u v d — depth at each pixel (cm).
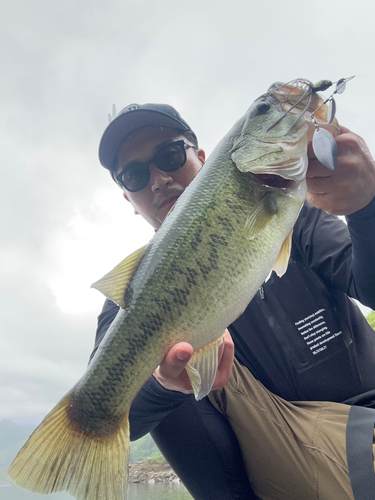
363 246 32
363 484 32
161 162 55
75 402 31
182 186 56
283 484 39
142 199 58
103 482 29
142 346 30
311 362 41
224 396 42
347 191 30
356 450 34
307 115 32
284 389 42
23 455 29
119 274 32
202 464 41
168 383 31
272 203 32
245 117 36
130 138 56
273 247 32
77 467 29
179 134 57
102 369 31
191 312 30
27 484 28
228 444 42
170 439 42
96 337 47
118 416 30
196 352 30
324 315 41
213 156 35
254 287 31
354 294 38
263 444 40
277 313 42
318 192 31
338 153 29
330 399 40
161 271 31
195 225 32
